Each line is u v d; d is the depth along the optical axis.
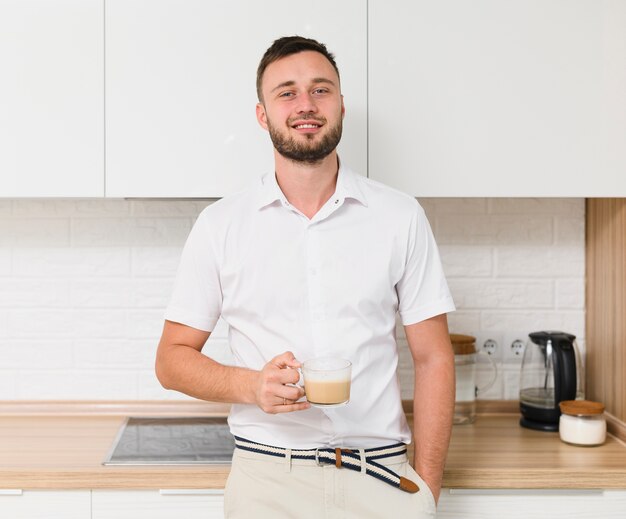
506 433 2.11
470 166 1.96
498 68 1.94
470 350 2.17
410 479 1.62
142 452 1.93
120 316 2.31
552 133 1.95
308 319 1.62
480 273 2.33
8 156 1.93
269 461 1.61
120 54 1.92
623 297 2.06
